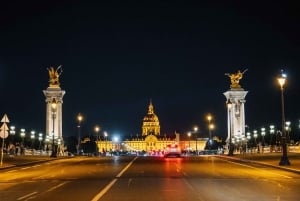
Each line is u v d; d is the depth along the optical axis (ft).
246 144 383.45
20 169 186.19
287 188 110.42
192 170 170.30
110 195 98.84
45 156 314.14
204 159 268.62
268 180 130.31
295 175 147.23
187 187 112.98
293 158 233.14
